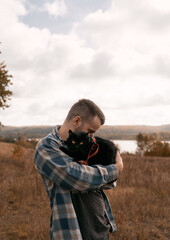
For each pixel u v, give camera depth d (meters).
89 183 1.45
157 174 10.23
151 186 8.31
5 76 18.69
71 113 1.75
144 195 7.45
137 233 4.68
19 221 5.55
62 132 1.77
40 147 1.58
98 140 2.00
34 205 6.96
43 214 6.04
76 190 1.46
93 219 1.50
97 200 1.59
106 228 1.57
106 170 1.55
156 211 5.86
